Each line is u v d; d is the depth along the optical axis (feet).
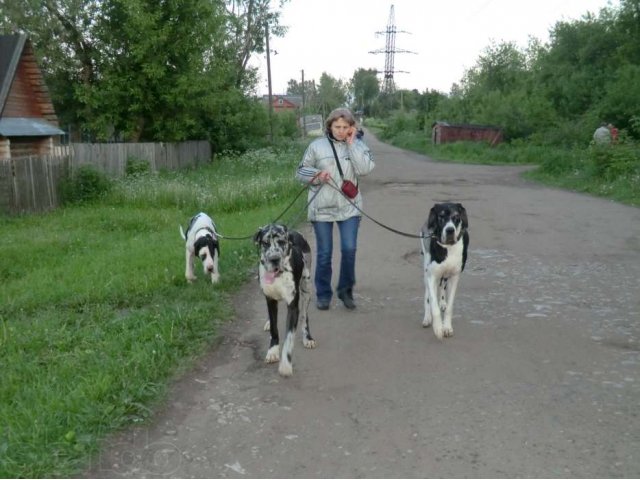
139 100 81.87
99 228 39.06
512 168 98.12
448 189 64.49
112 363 16.46
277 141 120.16
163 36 76.74
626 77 94.17
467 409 14.49
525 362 17.28
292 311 16.85
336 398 15.26
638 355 17.66
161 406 14.87
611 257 30.53
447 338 19.34
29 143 67.51
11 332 19.49
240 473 12.04
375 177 78.84
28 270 28.40
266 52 122.93
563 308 22.24
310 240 34.86
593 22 128.16
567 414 14.15
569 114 128.67
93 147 62.44
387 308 22.67
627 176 61.36
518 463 12.17
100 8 81.35
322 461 12.42
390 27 330.95
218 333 20.06
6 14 83.56
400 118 225.97
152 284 24.67
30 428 13.15
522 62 194.49
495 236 36.70
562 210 47.65
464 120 177.37
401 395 15.34
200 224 25.95
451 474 11.85
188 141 88.79
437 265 18.95
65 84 89.61
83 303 23.04
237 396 15.46
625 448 12.65
